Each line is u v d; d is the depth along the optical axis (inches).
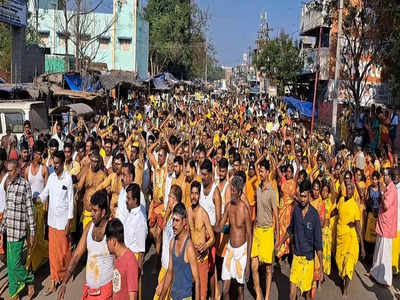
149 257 342.3
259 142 538.3
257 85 2507.4
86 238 199.0
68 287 287.4
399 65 800.9
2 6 816.9
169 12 2303.2
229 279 253.3
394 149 797.2
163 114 728.3
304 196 256.2
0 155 299.1
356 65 839.1
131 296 179.9
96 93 876.6
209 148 461.4
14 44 922.7
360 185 359.6
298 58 1469.0
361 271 339.9
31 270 301.6
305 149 494.9
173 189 248.8
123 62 1787.6
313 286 271.1
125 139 423.8
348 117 835.4
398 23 790.5
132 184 235.9
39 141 335.6
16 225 259.0
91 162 305.4
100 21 1744.6
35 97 757.9
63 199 278.4
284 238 267.6
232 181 252.1
